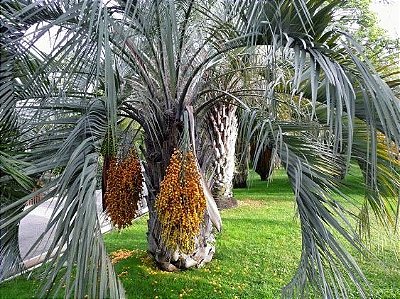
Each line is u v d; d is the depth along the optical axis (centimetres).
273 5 204
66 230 165
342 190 254
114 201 259
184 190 238
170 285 363
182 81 311
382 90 181
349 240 221
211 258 431
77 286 157
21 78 254
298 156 240
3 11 226
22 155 212
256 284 372
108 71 168
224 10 271
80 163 189
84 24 181
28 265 398
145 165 339
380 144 233
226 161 691
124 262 423
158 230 385
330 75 178
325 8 199
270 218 659
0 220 184
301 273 231
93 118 225
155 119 313
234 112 662
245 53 267
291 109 264
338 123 178
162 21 243
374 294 346
